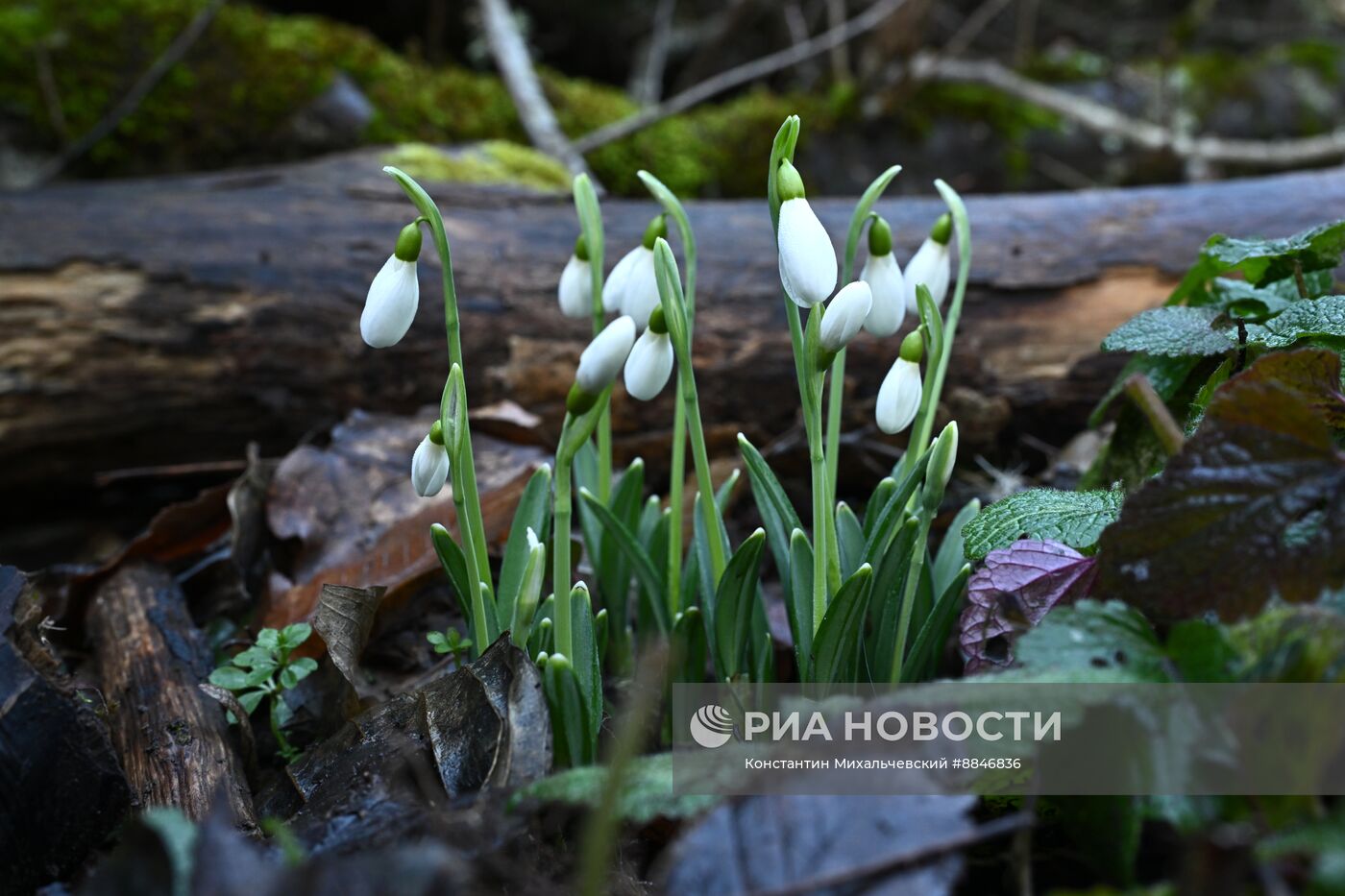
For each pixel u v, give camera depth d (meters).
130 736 0.44
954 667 0.48
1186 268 0.61
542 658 0.39
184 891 0.32
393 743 0.39
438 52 1.13
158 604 0.51
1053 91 1.03
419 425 0.58
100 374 0.60
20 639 0.39
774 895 0.32
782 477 0.59
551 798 0.34
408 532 0.52
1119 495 0.41
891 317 0.41
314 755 0.41
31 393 0.60
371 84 0.86
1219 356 0.46
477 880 0.35
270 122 0.84
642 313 0.42
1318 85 1.09
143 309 0.60
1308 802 0.33
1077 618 0.35
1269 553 0.35
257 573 0.54
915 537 0.41
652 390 0.40
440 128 0.88
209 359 0.61
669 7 1.15
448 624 0.51
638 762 0.35
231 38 0.83
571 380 0.61
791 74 1.27
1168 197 0.64
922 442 0.43
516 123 0.91
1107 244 0.62
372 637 0.50
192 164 0.84
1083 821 0.34
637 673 0.44
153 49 0.82
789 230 0.37
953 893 0.36
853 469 0.60
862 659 0.43
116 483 0.64
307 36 0.86
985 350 0.60
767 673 0.44
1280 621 0.35
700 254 0.62
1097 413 0.49
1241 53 1.34
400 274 0.39
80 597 0.53
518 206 0.65
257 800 0.41
